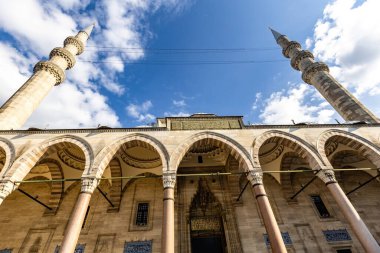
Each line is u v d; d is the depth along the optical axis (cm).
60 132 1498
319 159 1438
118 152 1515
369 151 1523
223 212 1725
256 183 1318
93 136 1481
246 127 1597
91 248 1536
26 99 1898
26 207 1739
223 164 1967
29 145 1416
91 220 1675
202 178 1911
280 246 1082
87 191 1234
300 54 2677
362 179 1942
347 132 1603
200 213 1764
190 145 1470
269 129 1587
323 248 1565
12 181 1254
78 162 1805
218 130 1566
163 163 1368
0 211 1709
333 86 2238
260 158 1944
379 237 1623
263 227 1658
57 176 1788
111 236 1595
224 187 1867
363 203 1808
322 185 1922
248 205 1775
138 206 1783
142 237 1591
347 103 2052
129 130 1528
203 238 1666
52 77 2220
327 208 1797
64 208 1734
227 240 1598
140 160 1859
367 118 1853
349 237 1623
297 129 1598
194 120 1666
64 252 1013
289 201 1806
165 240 1105
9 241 1563
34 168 1808
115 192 1797
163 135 1509
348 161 1930
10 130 1487
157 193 1842
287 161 1911
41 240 1572
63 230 1622
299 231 1645
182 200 1780
